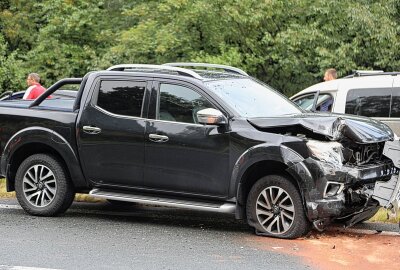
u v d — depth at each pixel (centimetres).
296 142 1096
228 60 2684
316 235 1153
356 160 1131
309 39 2633
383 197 1122
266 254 1023
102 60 3003
